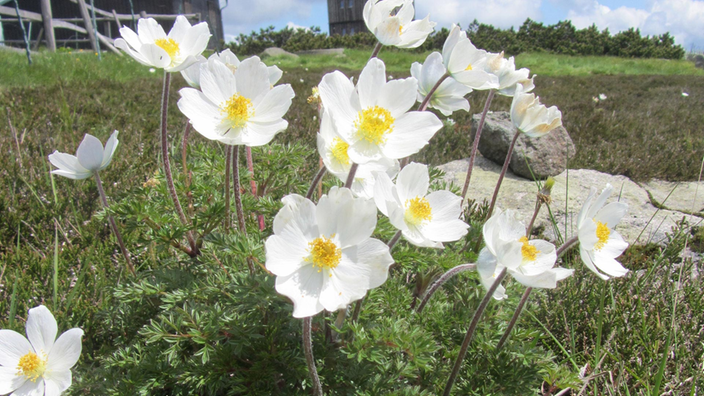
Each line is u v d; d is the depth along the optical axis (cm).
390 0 31
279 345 26
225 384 26
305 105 127
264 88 27
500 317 31
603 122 118
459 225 24
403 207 23
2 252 47
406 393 25
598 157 86
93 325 34
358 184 31
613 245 29
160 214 33
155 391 28
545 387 35
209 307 28
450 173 74
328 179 43
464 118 117
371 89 24
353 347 24
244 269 31
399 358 26
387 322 26
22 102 101
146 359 27
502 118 77
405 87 24
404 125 24
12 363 25
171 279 32
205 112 26
